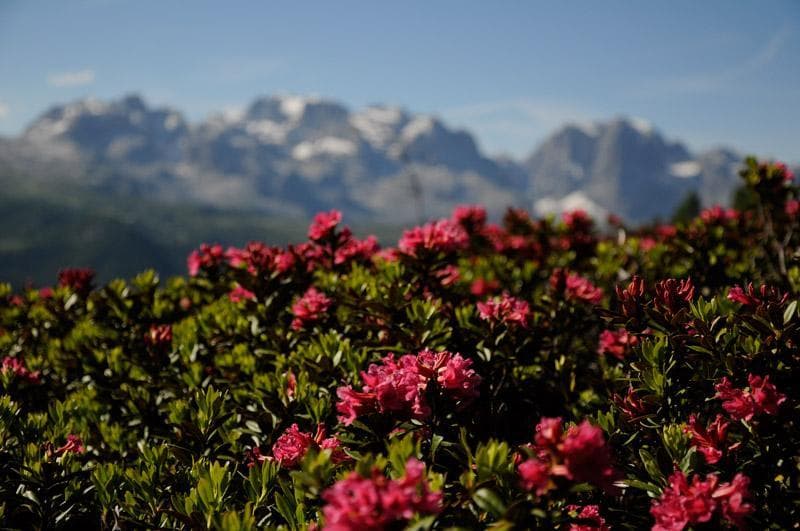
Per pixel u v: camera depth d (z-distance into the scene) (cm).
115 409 122
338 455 97
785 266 139
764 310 100
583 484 88
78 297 146
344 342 112
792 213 145
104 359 124
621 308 105
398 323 115
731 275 134
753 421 97
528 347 116
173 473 104
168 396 118
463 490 93
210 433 105
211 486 97
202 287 142
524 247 167
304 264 126
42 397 124
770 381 100
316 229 132
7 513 100
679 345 102
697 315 103
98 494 101
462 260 153
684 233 146
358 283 125
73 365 128
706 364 102
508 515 88
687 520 91
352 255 134
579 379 118
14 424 108
